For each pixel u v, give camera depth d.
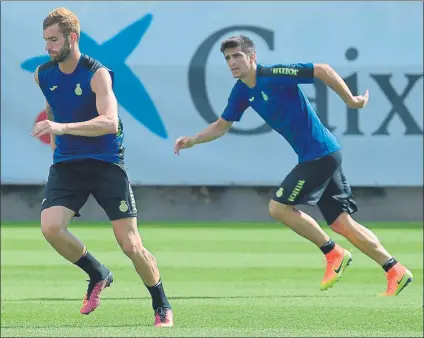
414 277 32.28
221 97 54.41
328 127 54.19
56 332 19.03
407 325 21.81
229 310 24.44
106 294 28.03
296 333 18.94
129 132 54.38
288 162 54.47
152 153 54.41
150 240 44.22
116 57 54.28
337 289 29.16
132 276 32.38
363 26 54.25
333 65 54.28
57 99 19.48
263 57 54.25
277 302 26.06
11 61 54.09
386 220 56.12
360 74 54.19
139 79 54.34
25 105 54.12
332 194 25.59
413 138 54.22
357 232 25.72
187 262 36.25
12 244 42.44
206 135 25.36
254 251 39.94
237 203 56.34
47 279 31.75
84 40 54.22
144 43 54.41
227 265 35.41
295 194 24.94
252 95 24.62
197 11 54.41
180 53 54.41
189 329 19.52
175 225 52.62
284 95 24.39
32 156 54.28
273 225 52.53
